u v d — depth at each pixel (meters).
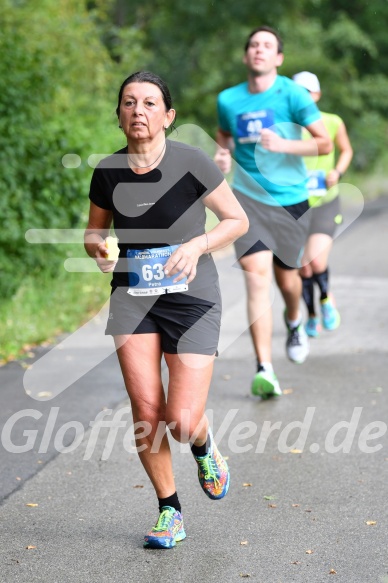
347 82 67.00
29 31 29.84
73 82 32.91
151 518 10.40
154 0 58.97
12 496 11.09
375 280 26.44
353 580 8.73
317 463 12.15
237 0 58.84
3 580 8.83
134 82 9.13
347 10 72.25
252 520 10.28
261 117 15.06
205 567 9.09
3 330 18.77
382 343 18.89
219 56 58.53
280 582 8.72
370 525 10.07
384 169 71.44
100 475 11.81
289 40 62.31
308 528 10.02
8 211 21.97
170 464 9.68
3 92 22.17
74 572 9.00
